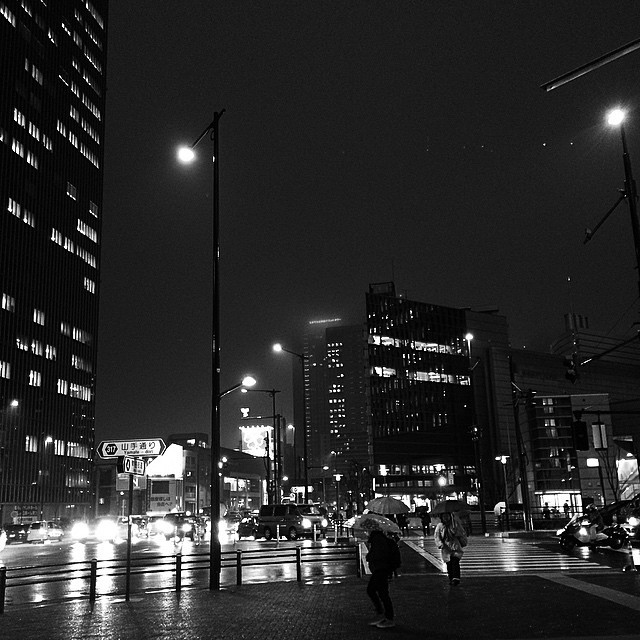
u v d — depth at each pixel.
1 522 101.38
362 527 12.31
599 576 18.94
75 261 128.50
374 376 154.62
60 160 126.62
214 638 11.11
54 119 125.94
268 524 47.69
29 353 112.25
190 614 13.88
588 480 86.88
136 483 17.22
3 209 109.69
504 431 164.12
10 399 106.44
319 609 14.12
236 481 167.38
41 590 20.58
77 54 136.00
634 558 24.25
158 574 24.36
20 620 13.80
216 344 20.20
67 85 131.12
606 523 31.61
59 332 121.38
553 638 10.23
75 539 62.12
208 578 22.16
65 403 120.69
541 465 124.75
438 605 14.12
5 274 108.62
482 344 174.88
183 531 45.50
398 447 153.38
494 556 26.70
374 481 148.12
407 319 164.12
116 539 54.19
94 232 136.50
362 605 14.60
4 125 111.88
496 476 160.00
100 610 14.99
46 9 126.31
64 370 121.62
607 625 11.26
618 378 182.62
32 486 109.06
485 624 11.69
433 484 154.38
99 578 23.84
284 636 11.12
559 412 127.31
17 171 114.06
